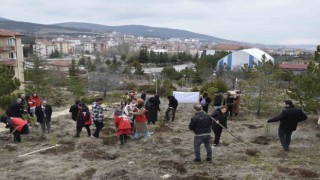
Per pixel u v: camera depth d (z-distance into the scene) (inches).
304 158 456.8
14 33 2028.8
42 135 622.8
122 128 534.0
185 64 4968.0
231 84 1710.1
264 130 643.5
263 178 383.2
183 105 1051.3
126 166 433.4
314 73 700.7
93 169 418.9
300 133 609.0
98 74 1627.7
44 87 1221.1
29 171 416.8
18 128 564.1
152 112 727.1
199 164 436.8
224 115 526.0
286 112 479.2
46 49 7106.3
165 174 401.7
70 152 502.9
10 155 488.1
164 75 2282.2
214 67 3107.8
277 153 482.9
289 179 380.5
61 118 853.8
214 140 530.3
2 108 847.7
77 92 1389.0
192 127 440.1
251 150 490.9
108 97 1421.0
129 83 1860.2
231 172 404.5
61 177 395.9
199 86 1815.9
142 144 548.4
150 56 4670.3
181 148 519.8
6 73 948.0
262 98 818.2
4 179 391.2
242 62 2635.3
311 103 677.9
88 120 606.2
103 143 554.3
